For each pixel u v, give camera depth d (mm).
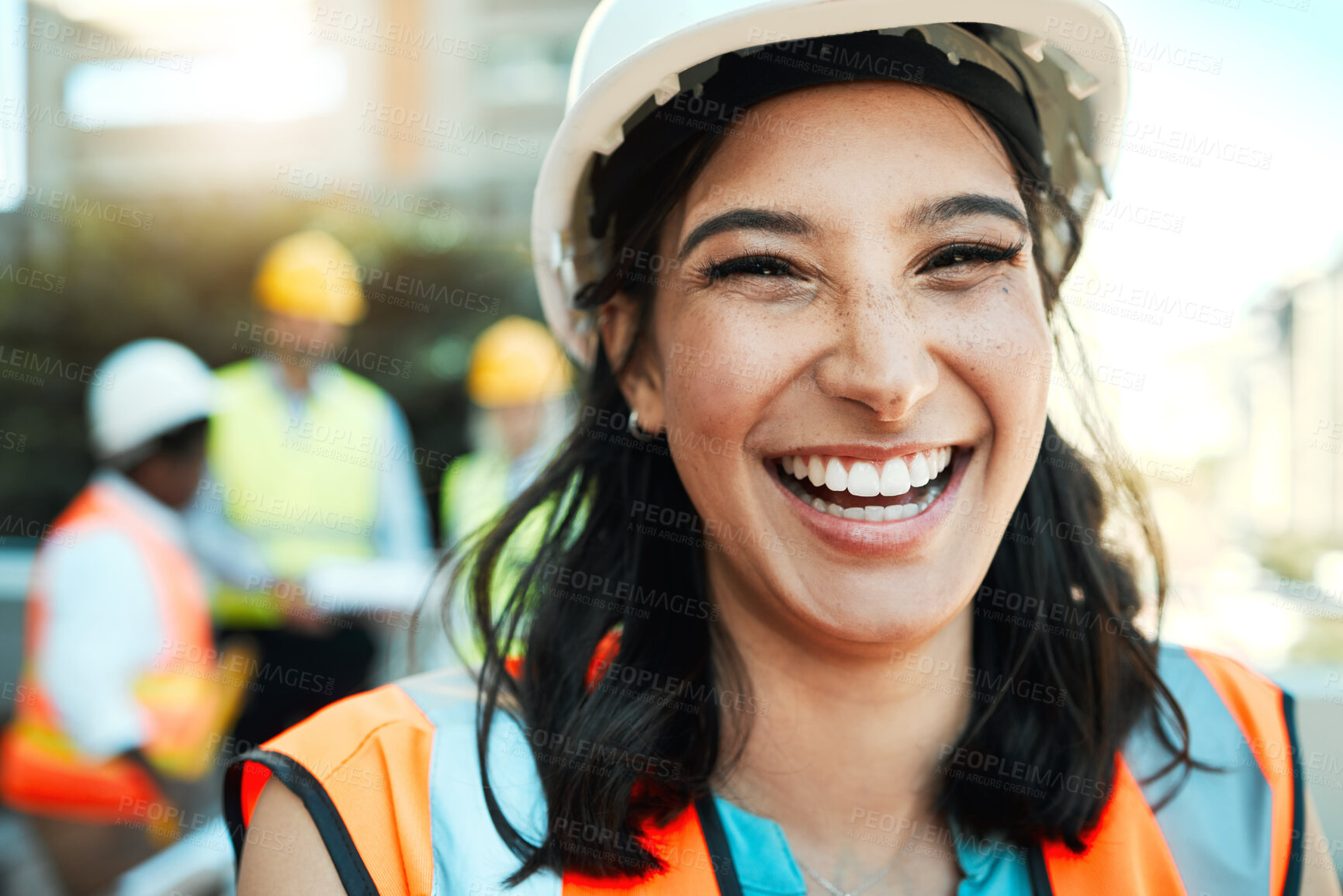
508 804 1101
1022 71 1232
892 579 1049
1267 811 1234
